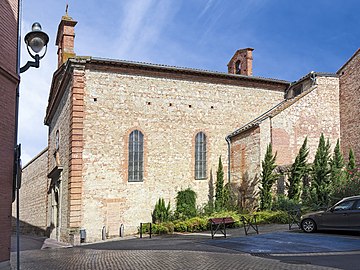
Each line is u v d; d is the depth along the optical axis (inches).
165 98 1026.7
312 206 872.3
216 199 1032.2
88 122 928.9
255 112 1136.8
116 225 924.0
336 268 395.2
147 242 711.7
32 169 1489.9
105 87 958.4
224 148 1085.8
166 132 1015.6
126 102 976.9
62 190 1010.7
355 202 629.6
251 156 1007.0
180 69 1035.3
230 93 1114.1
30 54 397.7
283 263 426.6
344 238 602.2
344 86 1096.2
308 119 1057.5
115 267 422.9
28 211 1507.1
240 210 1000.2
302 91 1146.7
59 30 1121.4
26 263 494.3
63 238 959.6
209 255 493.0
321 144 934.4
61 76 1059.9
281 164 1000.9
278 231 725.9
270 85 1168.2
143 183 970.7
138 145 978.7
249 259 456.8
